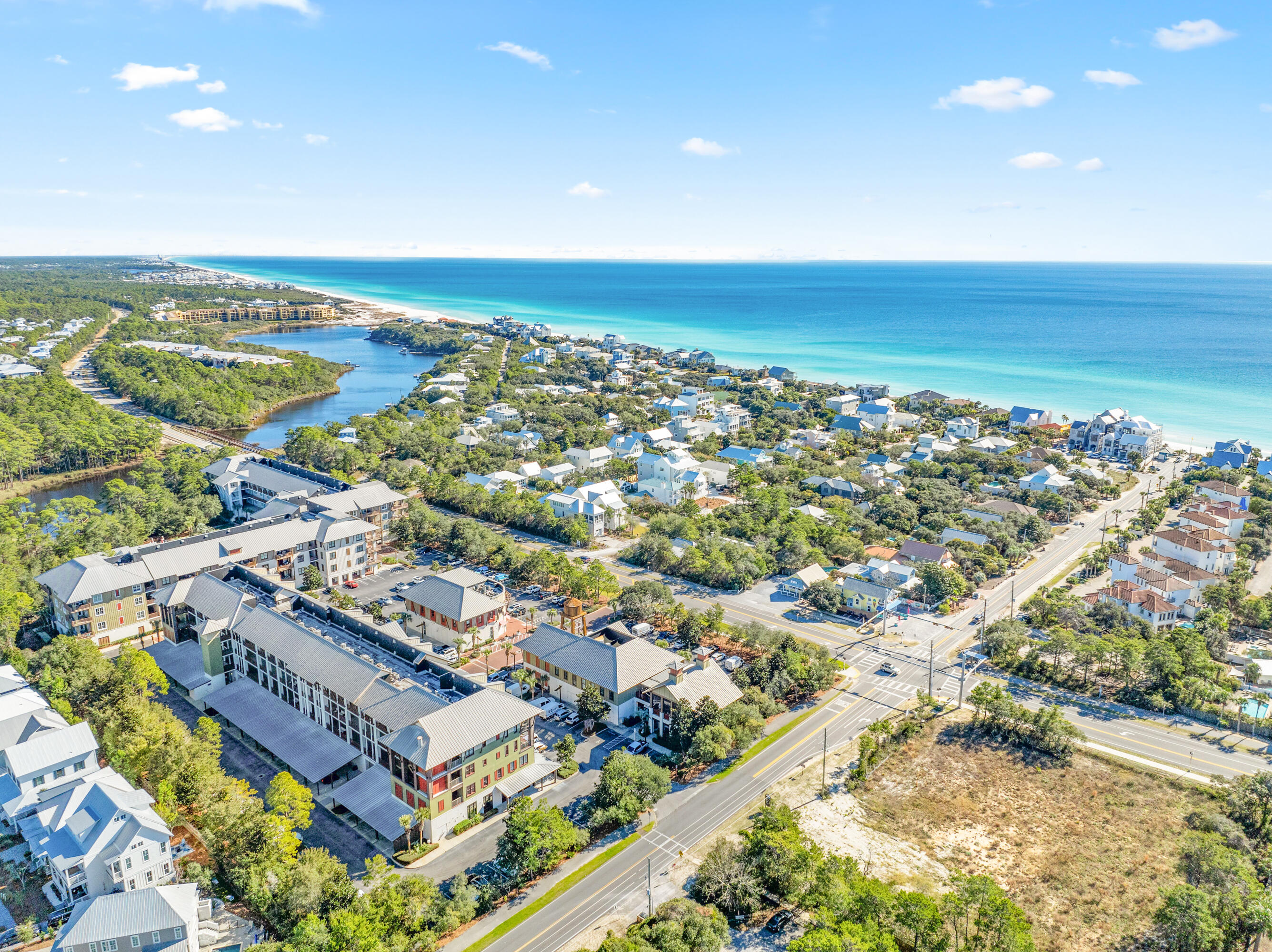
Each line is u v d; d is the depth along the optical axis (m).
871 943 85.75
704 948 89.19
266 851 101.19
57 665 144.38
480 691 122.19
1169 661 147.25
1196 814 115.44
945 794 122.19
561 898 101.38
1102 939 94.50
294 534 197.12
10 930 95.50
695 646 167.25
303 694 137.38
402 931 90.81
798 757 131.88
